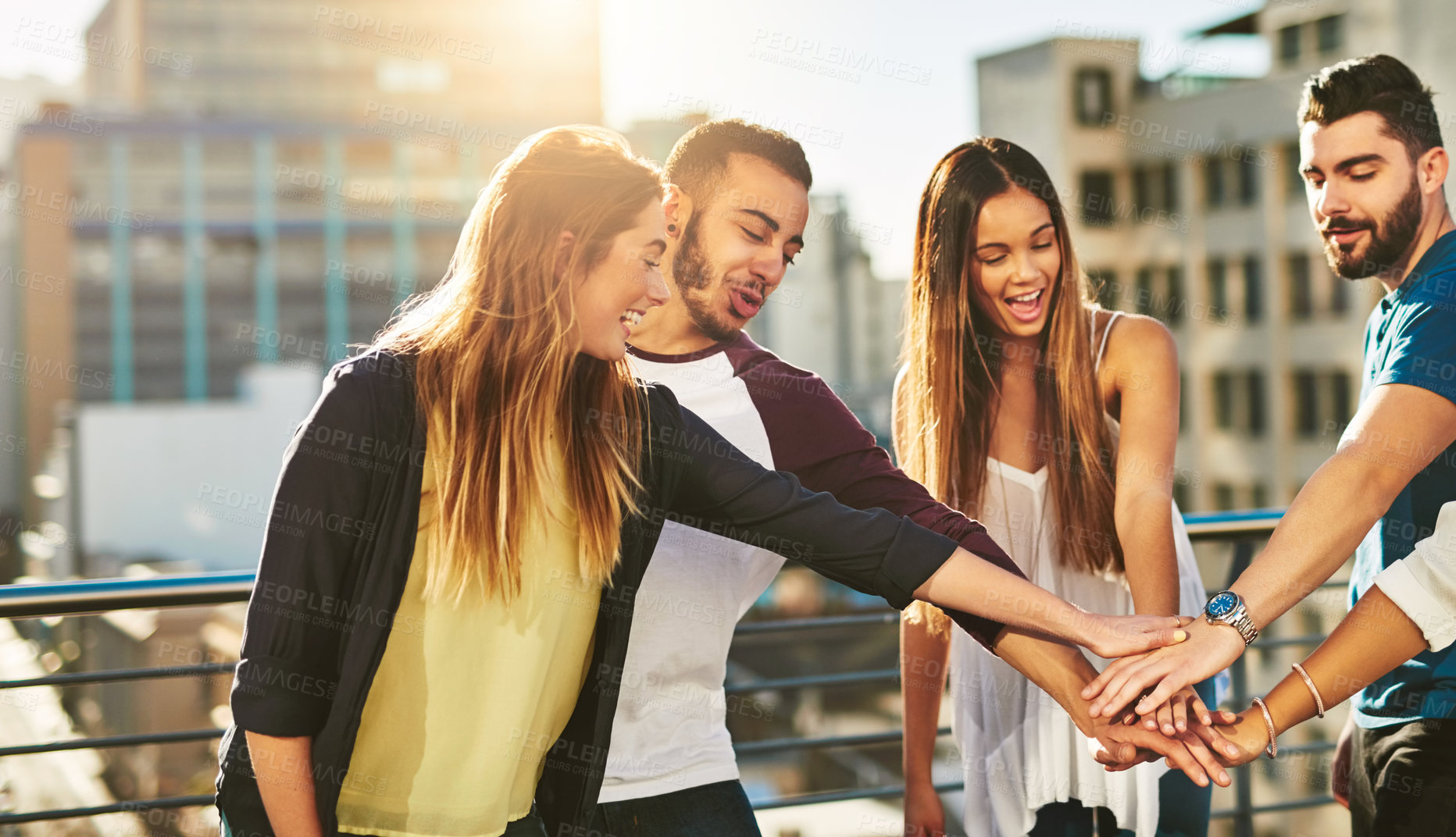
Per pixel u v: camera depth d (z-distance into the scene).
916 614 1.92
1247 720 1.60
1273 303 23.84
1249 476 24.64
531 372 1.25
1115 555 1.82
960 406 1.83
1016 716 1.84
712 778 1.59
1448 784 1.56
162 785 11.13
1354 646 1.57
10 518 39.91
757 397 1.73
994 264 1.78
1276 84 23.33
